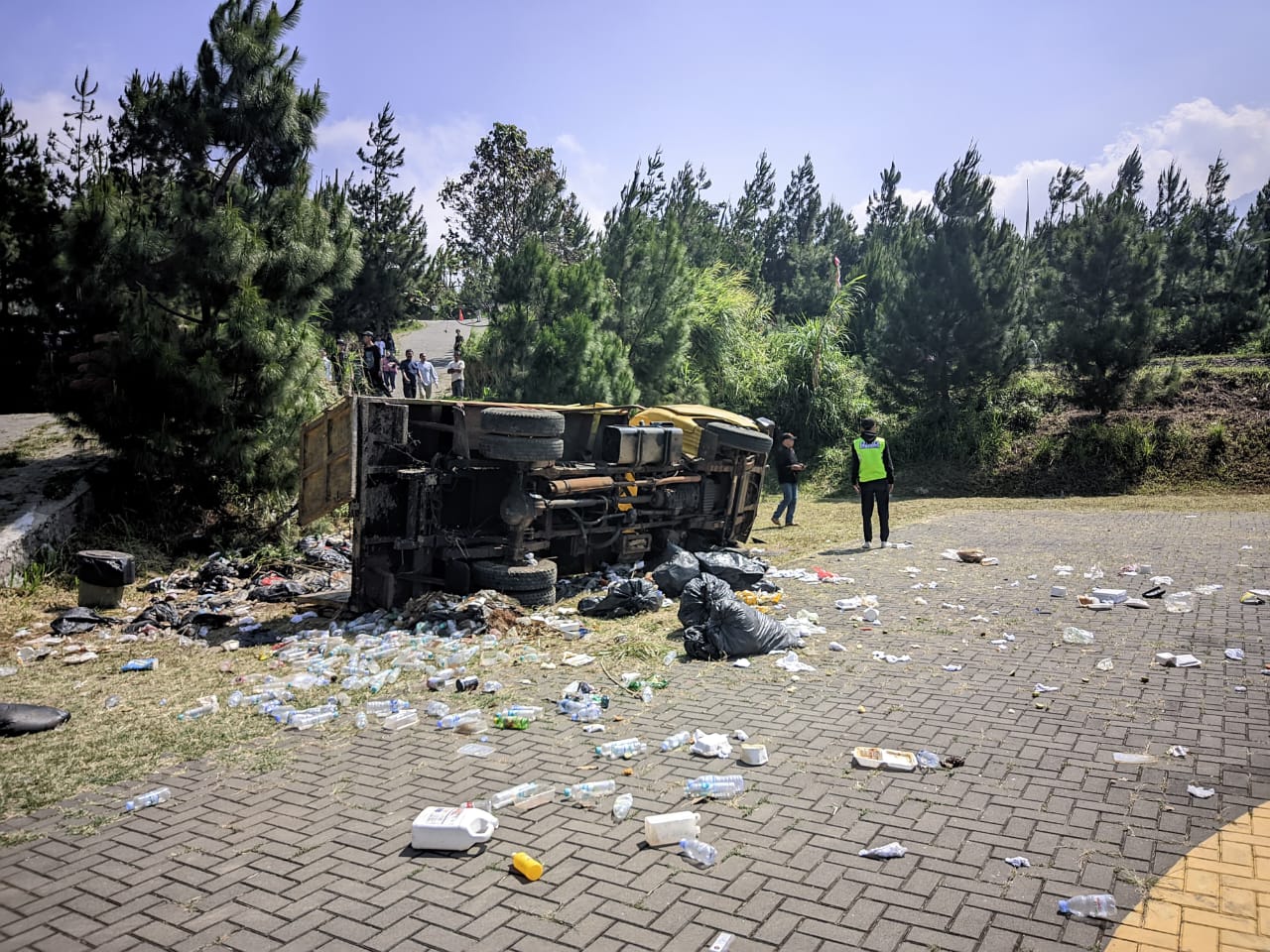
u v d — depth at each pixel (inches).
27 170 672.4
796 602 371.9
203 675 285.6
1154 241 839.7
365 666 285.4
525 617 339.3
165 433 464.1
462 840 162.6
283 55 518.9
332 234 530.9
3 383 701.3
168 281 477.4
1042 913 138.4
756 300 1242.6
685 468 474.3
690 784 185.3
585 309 730.8
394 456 368.2
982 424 903.7
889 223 2039.9
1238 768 190.2
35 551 420.2
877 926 136.2
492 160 2438.5
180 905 147.3
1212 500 694.5
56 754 216.7
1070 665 271.1
